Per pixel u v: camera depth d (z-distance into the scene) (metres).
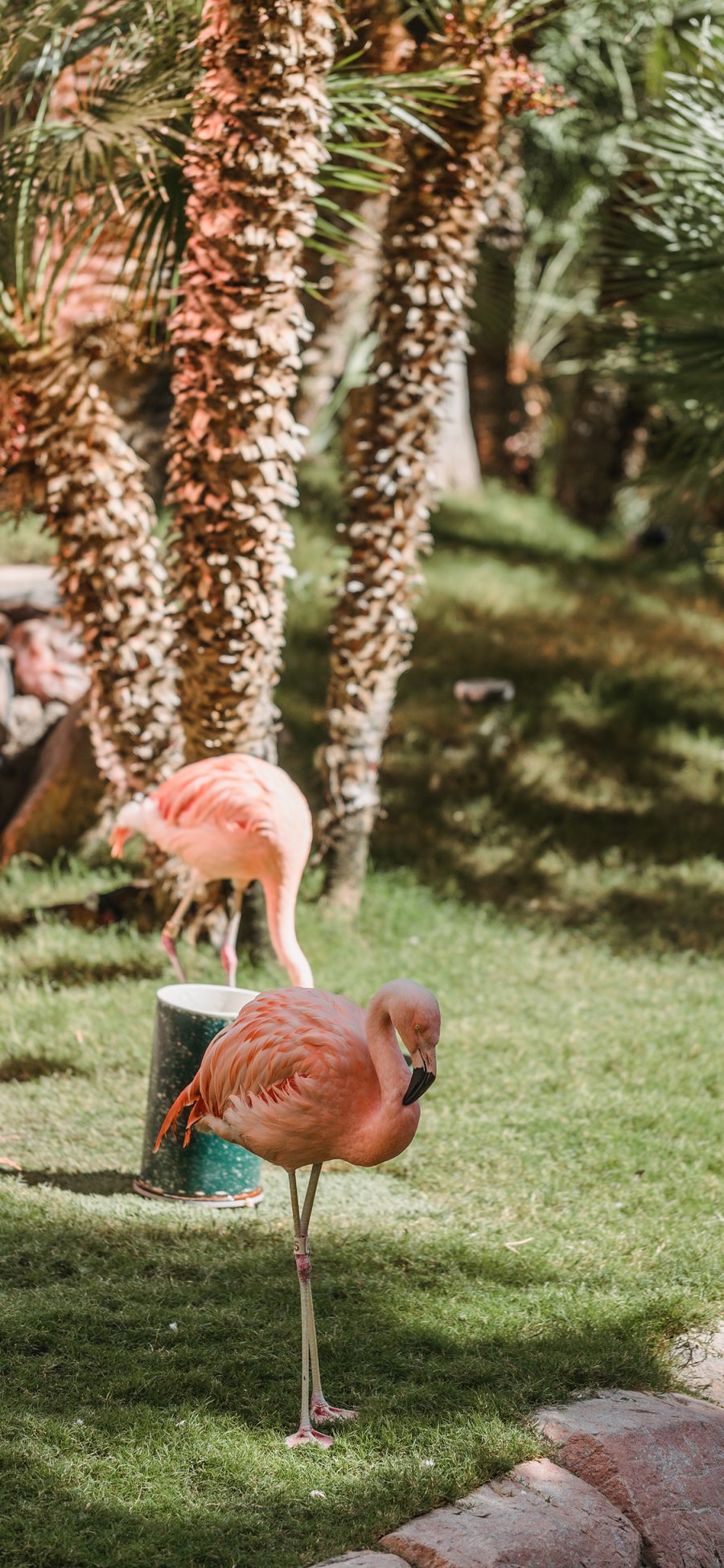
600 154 15.30
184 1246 4.27
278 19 5.43
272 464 6.18
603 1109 5.62
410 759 10.12
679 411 8.90
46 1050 6.01
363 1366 3.59
